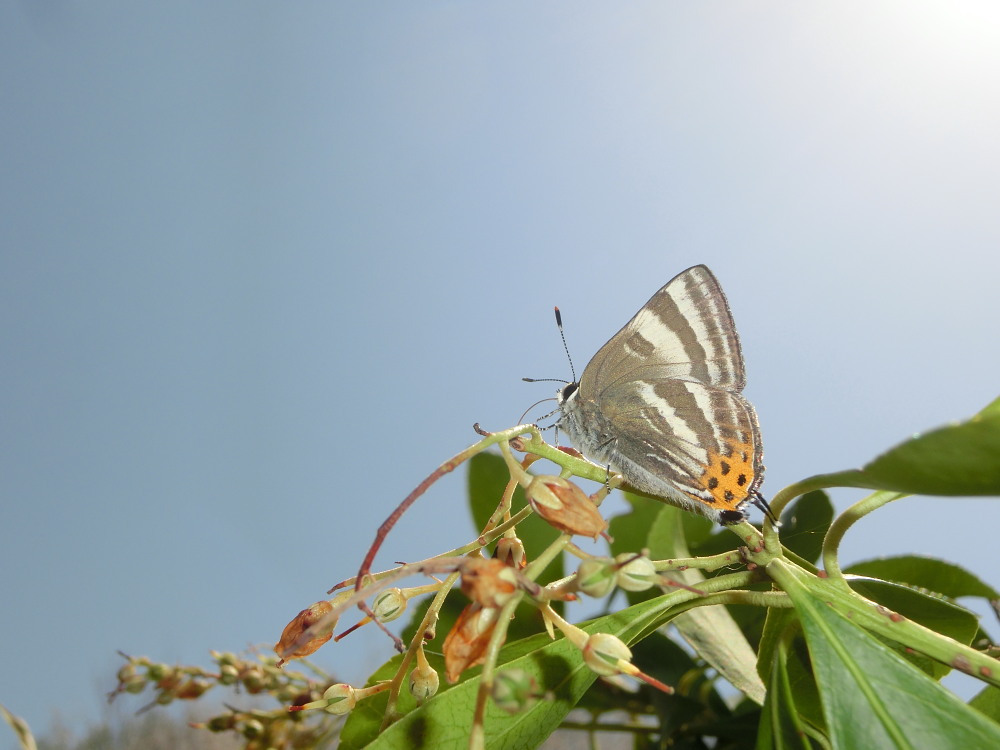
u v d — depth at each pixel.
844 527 0.09
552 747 0.13
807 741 0.08
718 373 0.11
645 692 0.12
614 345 0.12
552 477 0.08
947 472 0.08
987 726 0.08
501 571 0.08
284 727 0.11
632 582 0.08
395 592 0.09
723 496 0.11
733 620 0.11
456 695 0.08
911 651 0.10
